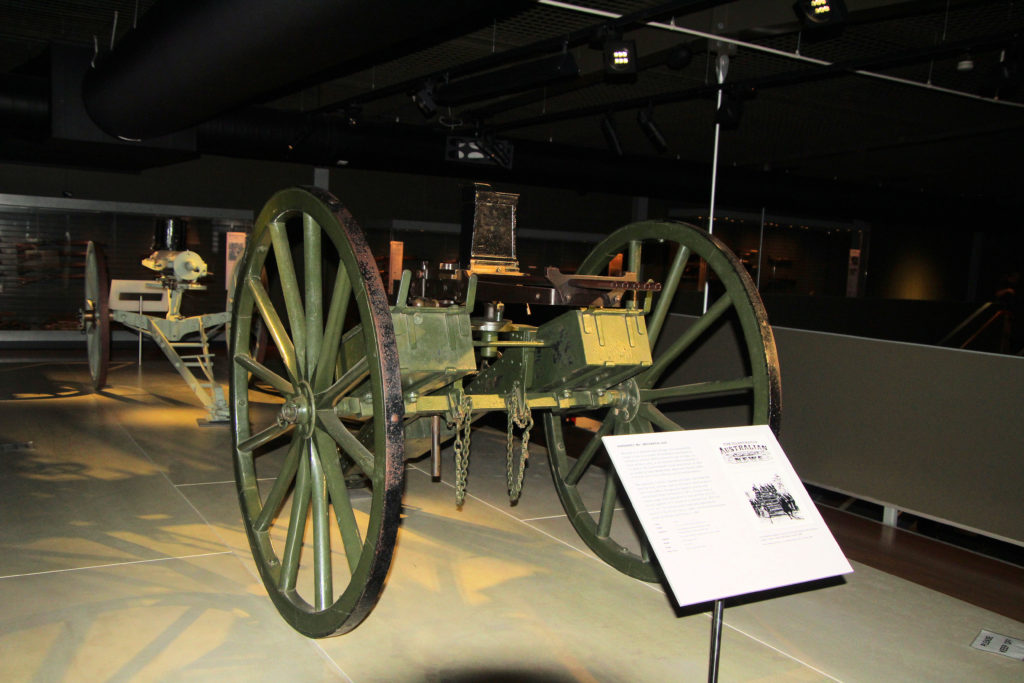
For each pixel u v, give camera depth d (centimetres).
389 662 270
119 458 500
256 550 308
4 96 751
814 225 1218
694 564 208
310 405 274
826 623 317
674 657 283
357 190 1217
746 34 576
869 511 480
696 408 549
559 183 1041
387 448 222
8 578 316
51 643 268
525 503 446
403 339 263
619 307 316
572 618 308
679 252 324
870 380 453
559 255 1348
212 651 270
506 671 268
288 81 495
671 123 1035
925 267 1420
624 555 351
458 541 382
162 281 668
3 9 662
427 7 346
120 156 878
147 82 568
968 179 1345
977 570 385
